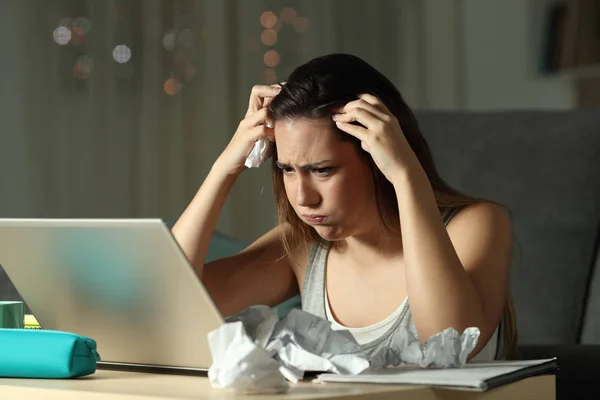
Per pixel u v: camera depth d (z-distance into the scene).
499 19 4.66
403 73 4.71
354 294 1.75
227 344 1.06
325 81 1.54
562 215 2.57
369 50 4.69
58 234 1.19
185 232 1.82
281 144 1.53
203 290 1.11
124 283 1.19
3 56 4.20
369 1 4.68
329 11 4.64
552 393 1.24
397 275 1.71
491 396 1.15
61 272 1.24
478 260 1.65
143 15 4.37
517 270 2.55
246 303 1.93
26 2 4.22
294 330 1.20
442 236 1.46
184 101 4.45
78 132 4.30
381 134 1.46
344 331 1.19
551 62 4.56
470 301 1.45
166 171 4.42
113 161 4.34
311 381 1.15
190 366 1.21
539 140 2.64
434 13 4.71
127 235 1.13
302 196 1.52
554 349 1.88
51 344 1.16
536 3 4.59
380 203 1.65
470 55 4.71
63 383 1.14
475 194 2.64
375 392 1.04
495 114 2.73
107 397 1.04
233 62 4.51
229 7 4.50
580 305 2.51
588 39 4.46
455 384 1.06
